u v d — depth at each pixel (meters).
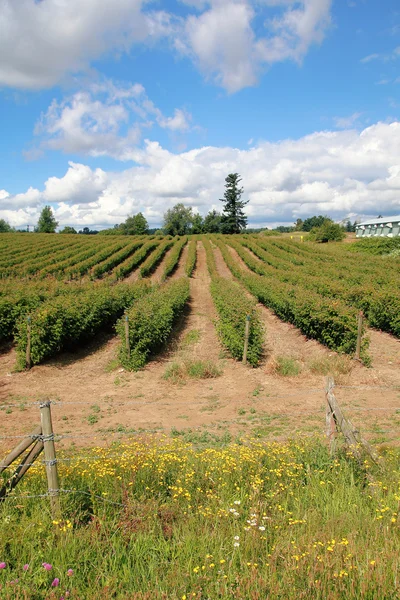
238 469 4.78
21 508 3.99
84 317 15.27
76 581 3.05
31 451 4.06
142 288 25.75
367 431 7.34
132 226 121.00
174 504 4.15
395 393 9.61
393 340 15.34
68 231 117.31
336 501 4.19
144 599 2.78
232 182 99.25
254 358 12.53
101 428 8.15
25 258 43.38
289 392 10.10
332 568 3.04
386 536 3.54
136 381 11.48
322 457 5.19
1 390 10.87
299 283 24.94
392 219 60.72
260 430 7.75
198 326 20.12
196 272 43.69
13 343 15.54
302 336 16.78
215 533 3.60
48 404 3.99
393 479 4.68
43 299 18.38
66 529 3.56
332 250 50.16
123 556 3.40
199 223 119.00
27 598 2.77
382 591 2.78
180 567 3.20
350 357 12.10
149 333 13.10
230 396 9.98
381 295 16.72
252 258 46.69
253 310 14.20
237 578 2.95
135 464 4.82
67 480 4.45
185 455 5.25
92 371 12.70
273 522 3.81
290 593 2.79
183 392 10.44
